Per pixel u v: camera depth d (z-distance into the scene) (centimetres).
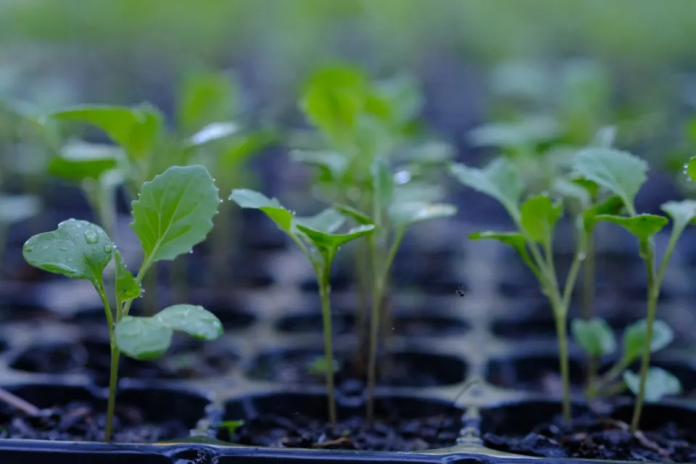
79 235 28
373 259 31
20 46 63
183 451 29
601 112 42
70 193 55
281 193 53
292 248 47
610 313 38
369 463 28
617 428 31
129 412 32
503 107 46
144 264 28
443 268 43
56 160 33
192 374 34
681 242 47
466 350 35
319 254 30
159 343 27
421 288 40
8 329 36
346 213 30
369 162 34
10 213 37
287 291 40
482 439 30
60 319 37
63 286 40
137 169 34
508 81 47
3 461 28
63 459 28
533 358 35
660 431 31
